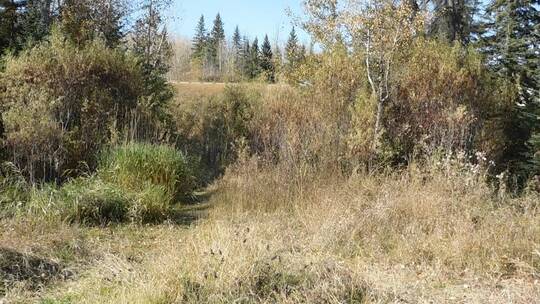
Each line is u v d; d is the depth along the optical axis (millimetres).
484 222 7047
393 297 5055
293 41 18641
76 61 11039
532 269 5906
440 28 17391
